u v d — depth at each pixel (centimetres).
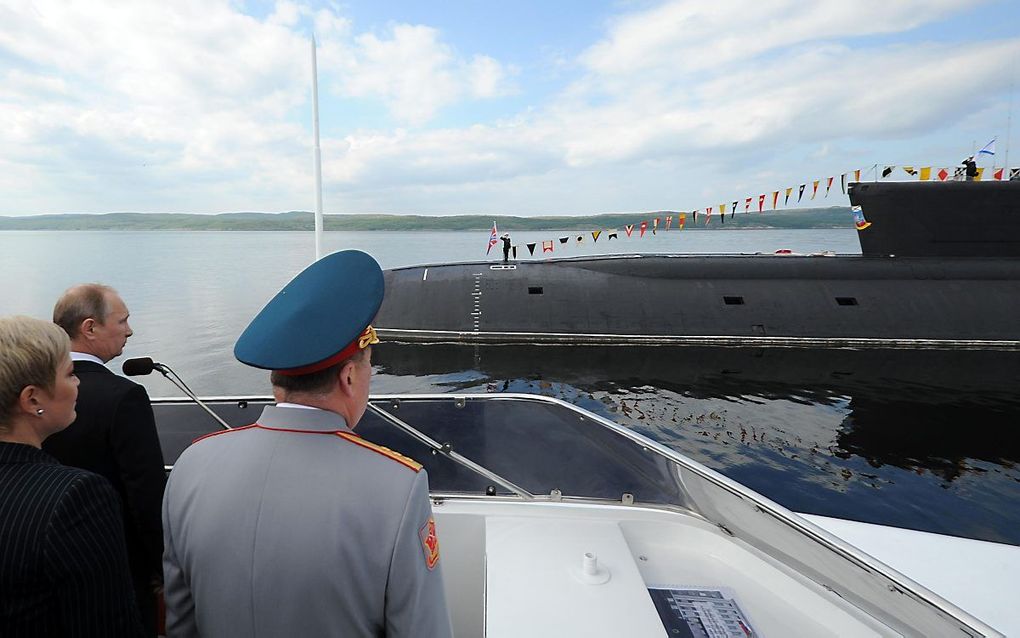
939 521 712
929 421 1055
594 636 175
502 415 299
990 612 264
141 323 2066
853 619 199
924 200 1617
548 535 235
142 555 217
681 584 220
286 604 108
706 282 1711
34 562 124
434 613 118
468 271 1814
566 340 1608
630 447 270
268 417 123
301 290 128
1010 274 1588
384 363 1453
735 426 1038
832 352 1493
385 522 111
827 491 780
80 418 197
